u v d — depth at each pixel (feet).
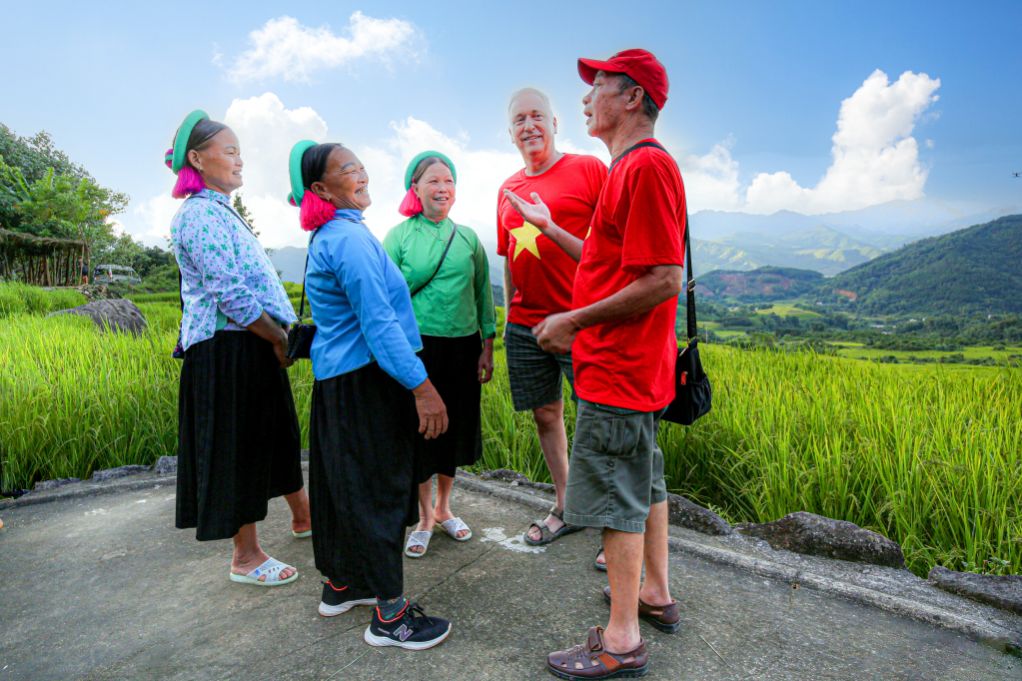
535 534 10.73
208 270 8.45
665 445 14.03
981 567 9.68
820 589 8.86
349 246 7.59
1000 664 7.20
